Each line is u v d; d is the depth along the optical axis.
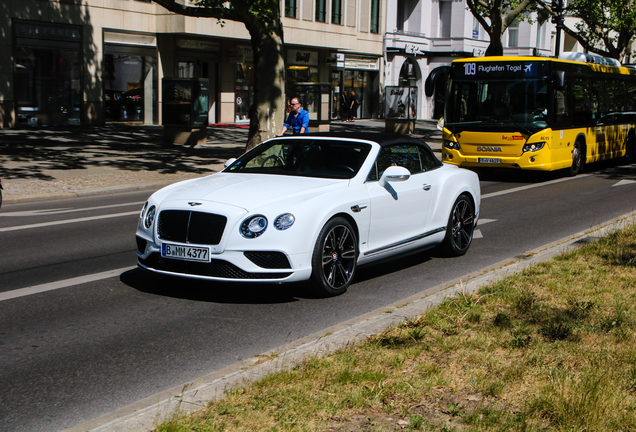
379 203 7.12
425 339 5.04
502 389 4.13
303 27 37.72
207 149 22.84
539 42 56.84
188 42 33.09
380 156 7.47
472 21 50.09
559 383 4.17
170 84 23.61
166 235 6.36
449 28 49.34
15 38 26.89
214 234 6.16
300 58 39.19
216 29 32.34
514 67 16.94
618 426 3.65
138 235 6.66
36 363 4.86
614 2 34.12
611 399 3.94
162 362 4.91
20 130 26.58
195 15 17.73
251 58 36.06
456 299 6.00
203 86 23.83
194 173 17.16
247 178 7.09
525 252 8.61
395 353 4.72
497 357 4.69
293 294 6.80
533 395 4.06
